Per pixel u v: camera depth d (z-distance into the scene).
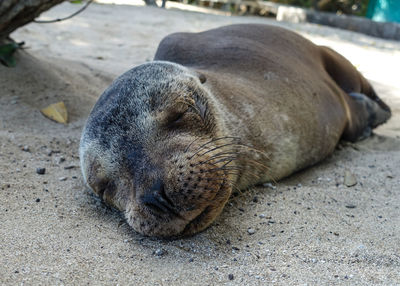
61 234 0.70
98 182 0.76
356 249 0.67
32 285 0.59
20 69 1.27
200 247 0.69
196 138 0.75
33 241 0.67
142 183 0.70
